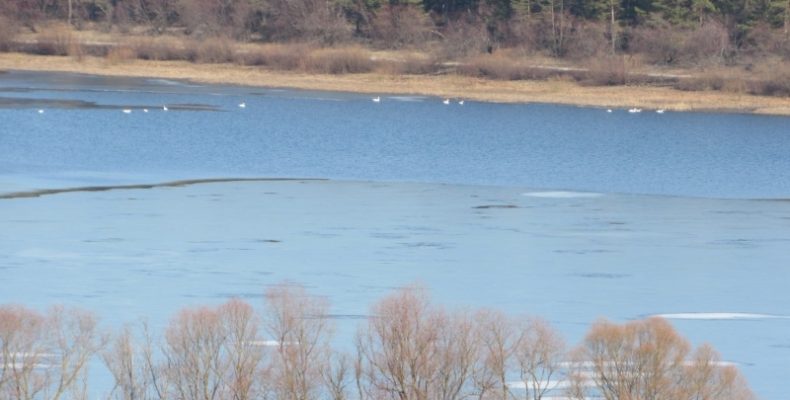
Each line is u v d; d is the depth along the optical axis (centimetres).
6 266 11400
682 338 7912
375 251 12506
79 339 7350
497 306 10125
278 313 8325
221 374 6925
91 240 12712
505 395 6944
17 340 7106
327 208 15088
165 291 10475
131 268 11444
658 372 6738
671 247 13112
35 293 10300
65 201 15088
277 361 7131
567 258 12394
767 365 8525
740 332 9512
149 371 7112
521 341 7562
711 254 12756
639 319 9712
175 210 14662
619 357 6800
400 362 6962
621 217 15012
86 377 7100
